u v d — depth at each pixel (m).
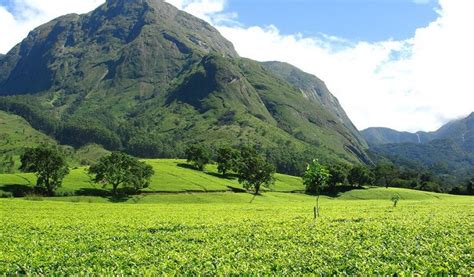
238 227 42.72
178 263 24.03
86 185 138.25
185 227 44.22
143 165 133.75
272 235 35.56
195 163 183.12
